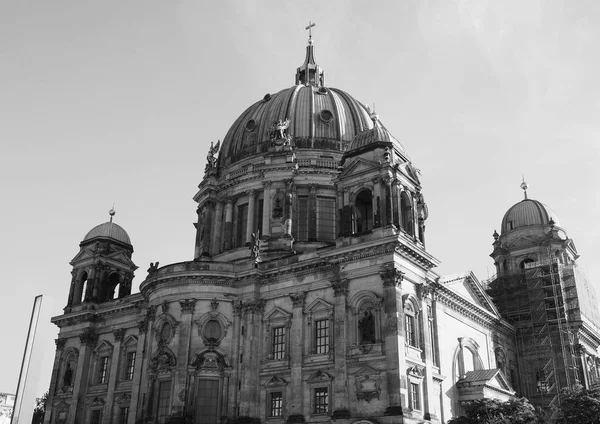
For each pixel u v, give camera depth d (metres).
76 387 85.56
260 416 64.31
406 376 56.19
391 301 57.69
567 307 93.38
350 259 62.16
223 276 70.00
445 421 65.94
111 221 100.06
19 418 16.05
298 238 80.69
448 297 74.00
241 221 85.25
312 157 85.25
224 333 68.56
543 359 92.50
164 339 69.06
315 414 60.19
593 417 61.09
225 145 95.81
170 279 70.81
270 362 65.81
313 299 65.00
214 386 66.62
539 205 109.75
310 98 91.75
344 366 58.78
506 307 99.62
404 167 66.88
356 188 65.56
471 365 78.06
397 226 61.81
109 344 86.56
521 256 105.75
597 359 100.25
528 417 60.22
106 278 93.75
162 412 65.94
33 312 17.23
